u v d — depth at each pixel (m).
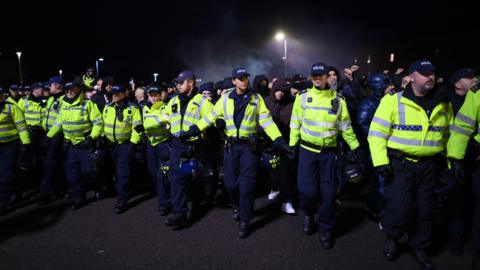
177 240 4.16
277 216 4.86
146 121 4.91
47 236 4.33
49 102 6.30
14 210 5.27
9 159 5.16
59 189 6.04
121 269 3.56
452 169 3.25
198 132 4.26
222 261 3.66
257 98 4.21
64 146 5.39
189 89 4.48
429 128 3.21
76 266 3.63
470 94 3.14
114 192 6.04
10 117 5.17
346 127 3.84
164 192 4.90
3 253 3.93
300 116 4.01
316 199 4.04
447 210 3.64
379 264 3.54
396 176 3.37
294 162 4.87
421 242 3.43
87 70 6.71
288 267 3.53
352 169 3.80
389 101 3.34
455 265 3.49
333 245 3.96
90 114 5.20
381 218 4.09
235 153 4.24
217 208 5.20
